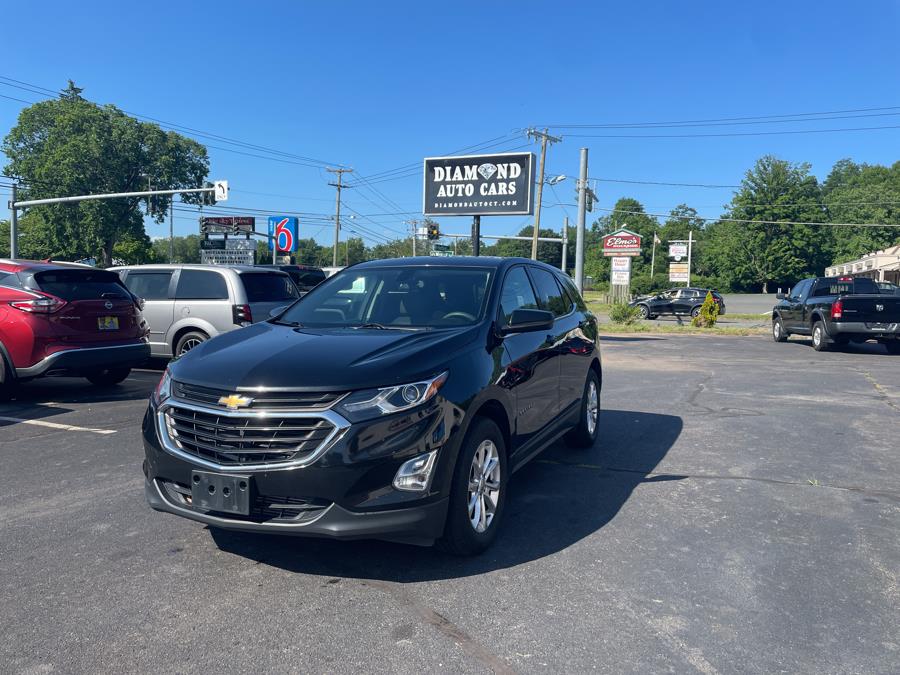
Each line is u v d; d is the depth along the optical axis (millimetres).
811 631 3064
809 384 10547
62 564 3723
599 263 107938
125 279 11125
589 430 6344
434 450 3447
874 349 16625
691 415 8055
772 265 77875
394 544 4031
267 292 10945
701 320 26344
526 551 3949
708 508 4723
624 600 3348
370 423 3299
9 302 7969
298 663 2775
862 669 2766
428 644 2930
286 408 3332
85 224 53750
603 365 13172
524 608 3258
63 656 2818
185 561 3768
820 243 78438
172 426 3609
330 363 3533
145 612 3193
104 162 54281
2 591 3404
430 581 3541
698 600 3354
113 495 4910
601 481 5359
